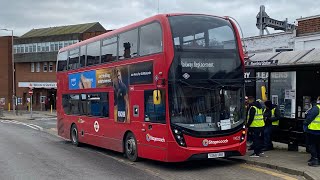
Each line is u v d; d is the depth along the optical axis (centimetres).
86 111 1577
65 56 1830
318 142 990
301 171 926
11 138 2048
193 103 1035
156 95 1046
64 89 1834
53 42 5900
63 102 1852
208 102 1051
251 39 2114
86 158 1327
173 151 1015
